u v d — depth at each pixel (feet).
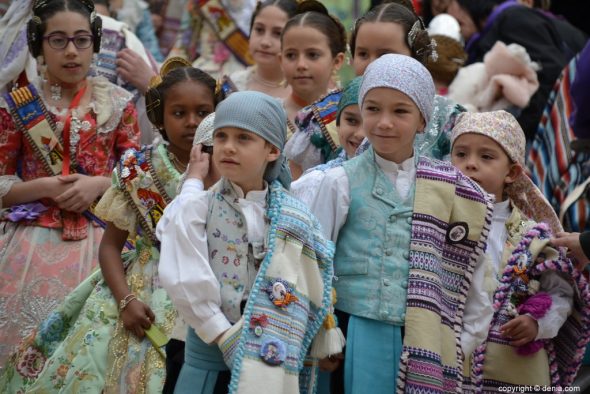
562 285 35.55
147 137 50.44
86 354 35.17
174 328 35.22
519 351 34.73
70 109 42.32
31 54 43.01
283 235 31.32
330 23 45.27
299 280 31.40
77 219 41.57
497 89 55.16
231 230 31.48
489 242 36.17
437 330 32.50
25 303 40.29
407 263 32.94
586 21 72.54
